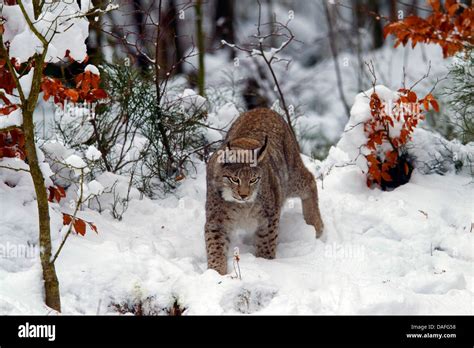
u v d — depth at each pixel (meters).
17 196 9.72
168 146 12.20
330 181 12.09
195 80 15.39
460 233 10.62
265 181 9.83
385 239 10.52
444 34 9.71
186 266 9.43
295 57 24.98
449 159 12.27
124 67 12.35
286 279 9.09
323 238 10.98
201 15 18.41
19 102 9.25
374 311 8.30
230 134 11.10
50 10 8.99
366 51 24.31
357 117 12.04
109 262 9.05
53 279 8.23
